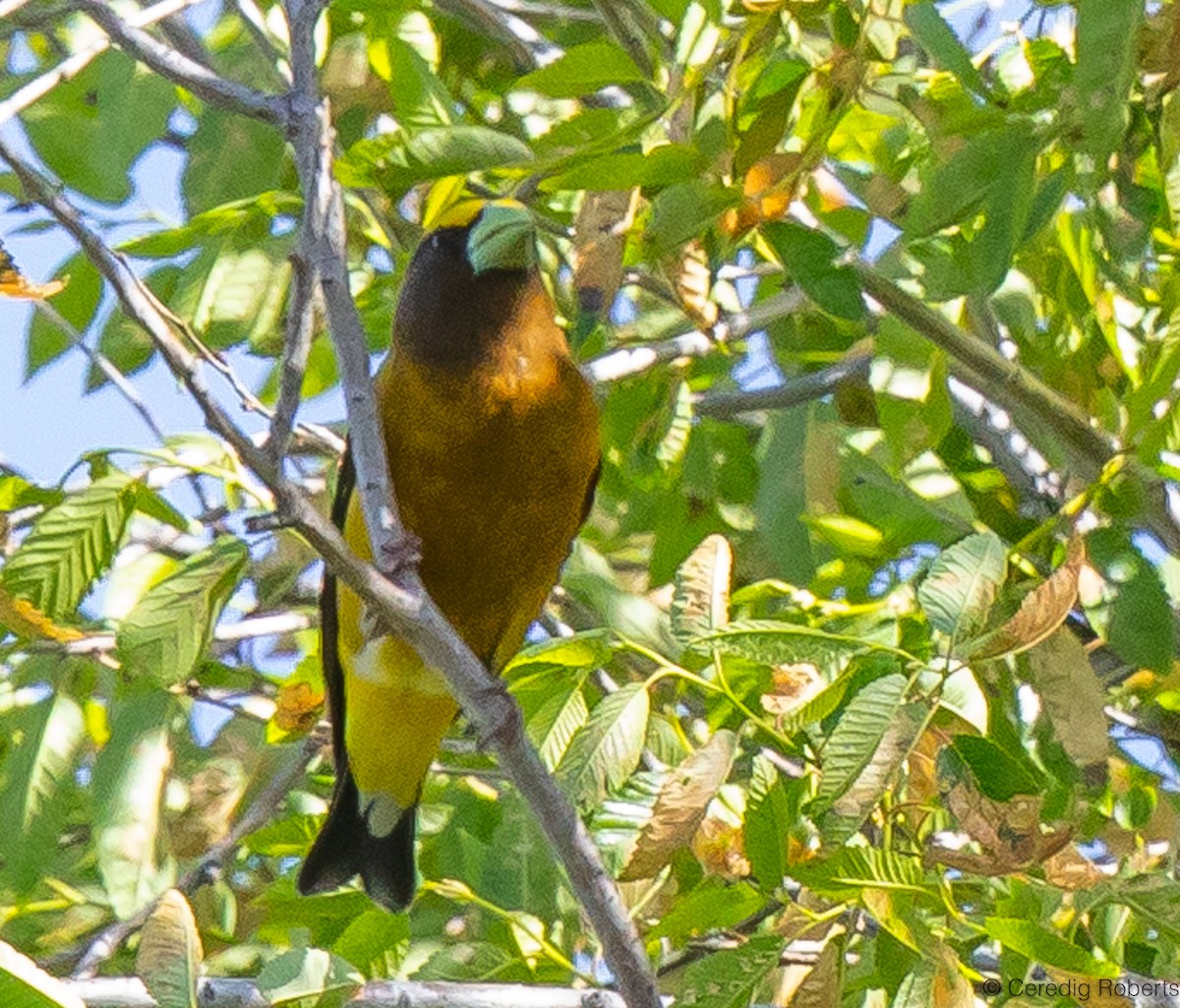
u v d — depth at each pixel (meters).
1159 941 8.65
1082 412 10.25
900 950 8.08
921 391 9.83
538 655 8.73
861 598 11.71
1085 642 11.30
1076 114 8.40
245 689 11.29
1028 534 10.72
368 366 8.00
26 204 11.70
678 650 9.44
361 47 11.89
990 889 8.46
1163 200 9.31
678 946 9.33
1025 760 8.59
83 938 11.47
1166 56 8.51
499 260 9.33
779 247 9.05
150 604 8.45
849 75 8.79
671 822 7.61
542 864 9.69
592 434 9.75
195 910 11.20
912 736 7.32
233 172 11.44
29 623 8.57
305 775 11.91
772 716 8.73
